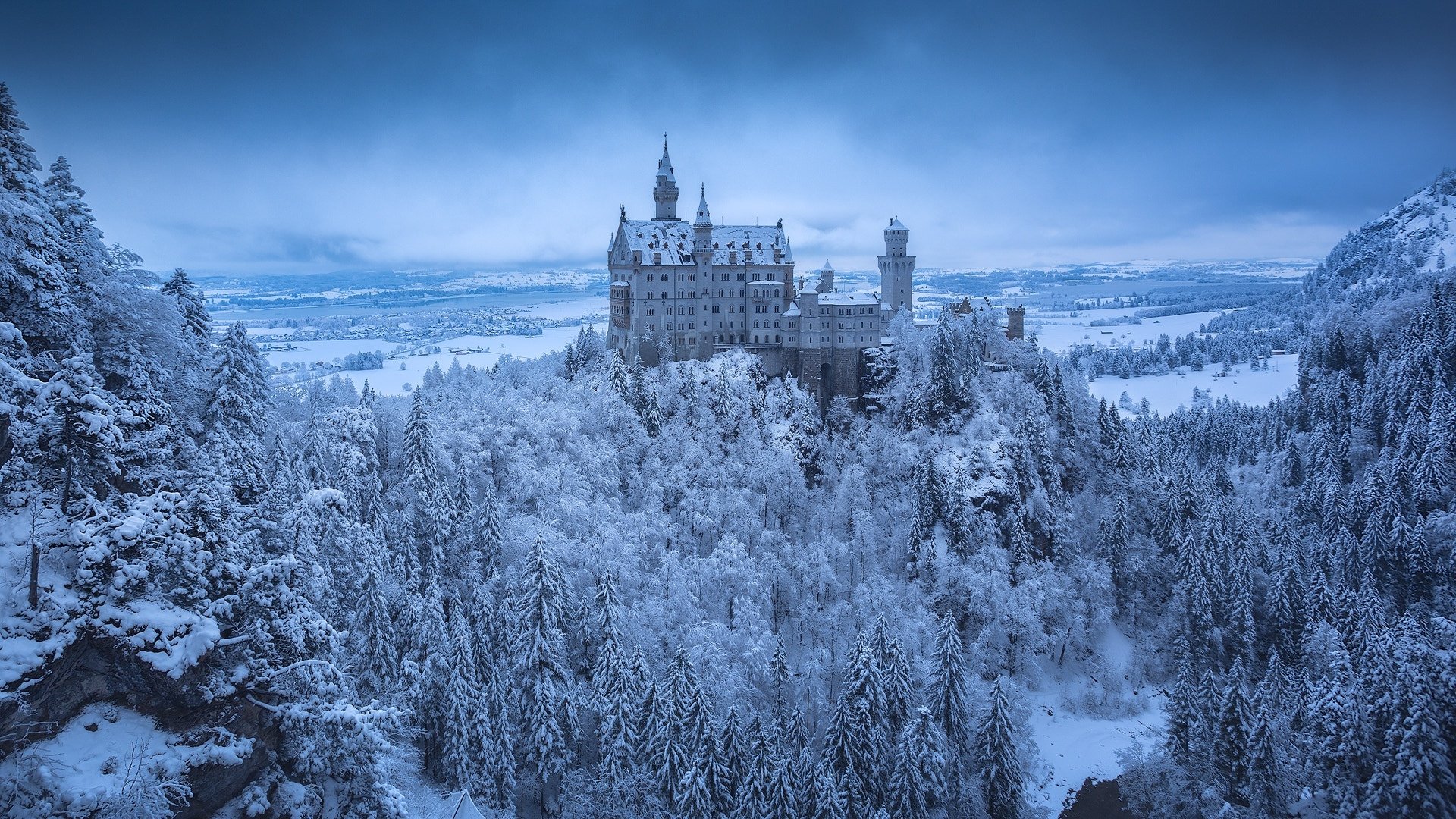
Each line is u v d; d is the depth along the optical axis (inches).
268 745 2021.4
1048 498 5777.6
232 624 2032.5
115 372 2952.8
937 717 3814.0
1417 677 2979.8
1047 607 5073.8
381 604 3029.0
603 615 3678.6
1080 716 4722.0
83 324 2807.6
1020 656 4872.0
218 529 2114.9
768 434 6176.2
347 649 2925.7
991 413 6092.5
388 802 2188.7
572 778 3248.0
